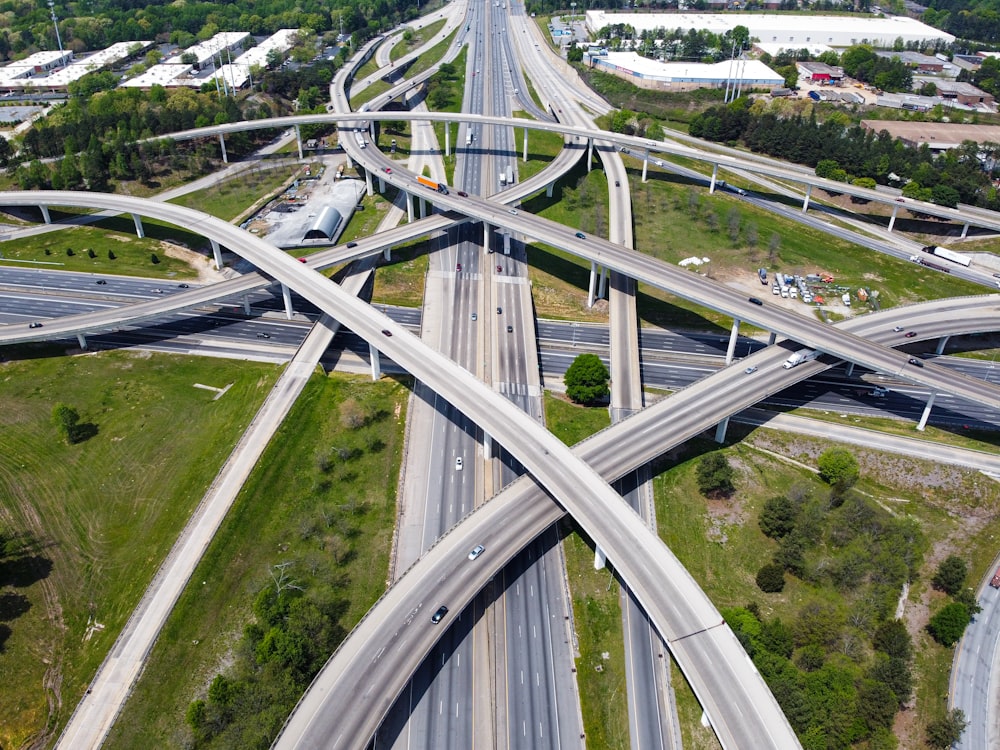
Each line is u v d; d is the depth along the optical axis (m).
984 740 111.69
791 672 110.88
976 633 127.38
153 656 112.81
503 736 106.81
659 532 141.50
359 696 101.00
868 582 133.12
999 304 199.12
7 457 150.88
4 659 113.94
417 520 140.25
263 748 97.81
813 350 174.50
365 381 176.88
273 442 152.50
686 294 183.50
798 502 146.62
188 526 132.75
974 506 152.12
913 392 181.00
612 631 122.50
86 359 182.00
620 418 165.62
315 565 129.12
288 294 196.62
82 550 131.50
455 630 121.38
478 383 153.62
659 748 106.19
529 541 124.06
